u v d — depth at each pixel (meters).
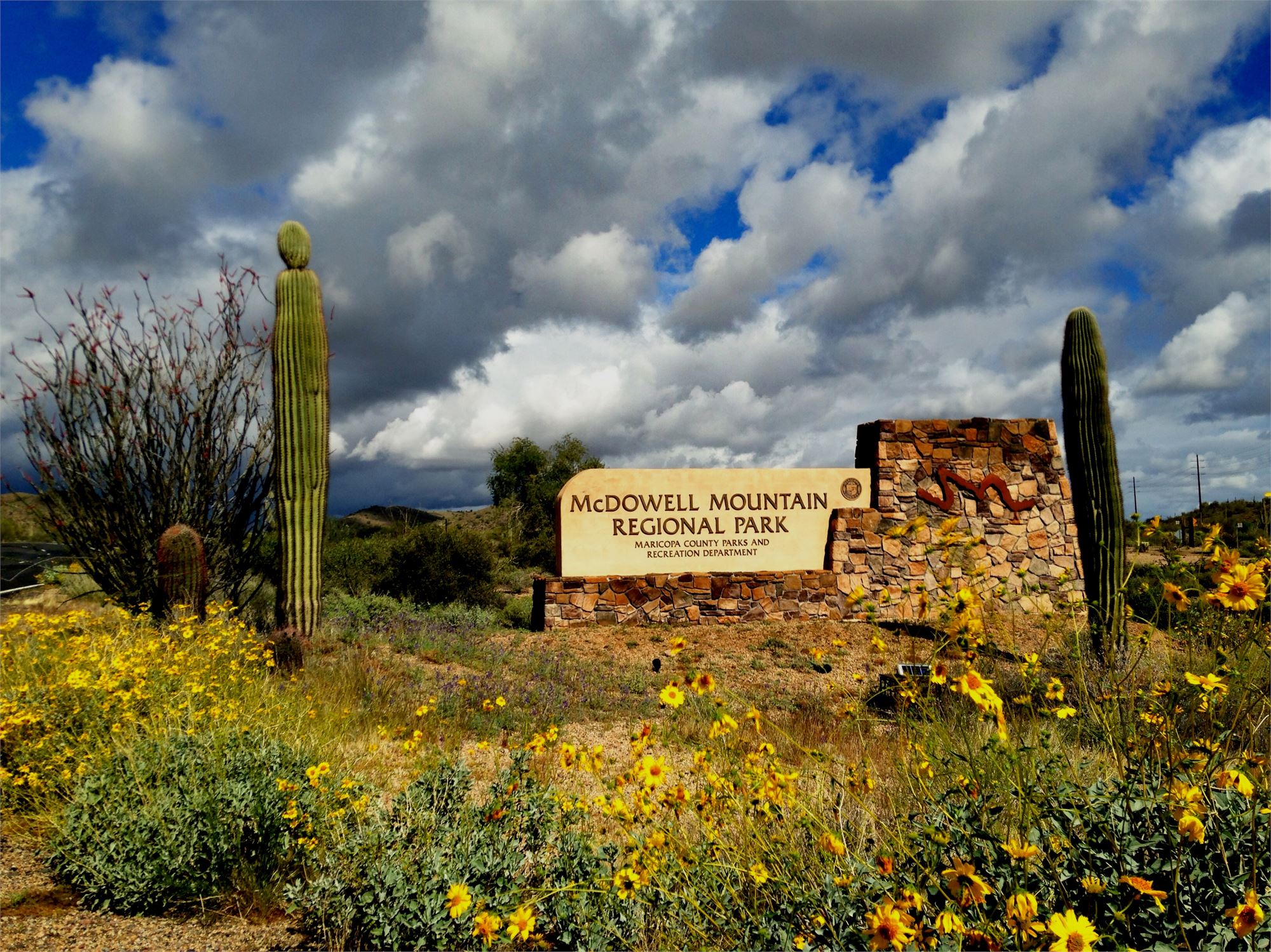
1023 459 16.31
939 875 2.25
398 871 3.27
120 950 3.29
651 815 3.14
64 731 4.80
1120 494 10.58
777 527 15.81
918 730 2.98
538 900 3.03
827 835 2.53
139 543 10.55
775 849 2.72
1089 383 10.84
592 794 4.70
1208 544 2.55
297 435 10.44
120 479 10.33
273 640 8.88
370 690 8.06
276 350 10.51
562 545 14.91
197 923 3.58
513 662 11.09
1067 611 3.15
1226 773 2.26
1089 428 10.75
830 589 15.15
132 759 4.18
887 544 15.55
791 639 13.06
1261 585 2.26
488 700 4.84
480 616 14.48
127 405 10.41
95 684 5.04
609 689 9.67
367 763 5.25
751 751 3.48
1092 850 2.26
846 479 16.17
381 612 13.07
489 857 3.38
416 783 4.05
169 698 5.14
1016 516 16.08
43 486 10.28
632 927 2.83
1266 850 2.15
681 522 15.42
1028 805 2.29
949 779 2.73
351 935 3.33
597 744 6.92
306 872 3.79
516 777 3.95
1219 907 2.09
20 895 3.69
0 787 4.49
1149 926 2.08
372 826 3.71
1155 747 2.49
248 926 3.56
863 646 12.32
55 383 10.22
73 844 3.88
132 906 3.66
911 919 2.03
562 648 12.45
